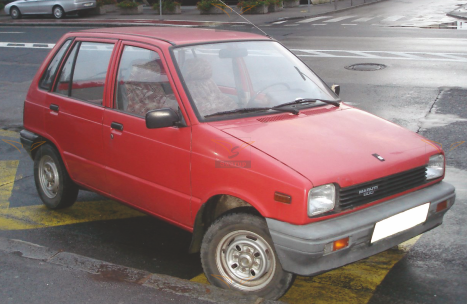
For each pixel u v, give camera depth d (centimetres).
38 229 495
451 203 382
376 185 338
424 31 1997
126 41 439
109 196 452
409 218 349
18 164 699
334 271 404
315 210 314
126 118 418
